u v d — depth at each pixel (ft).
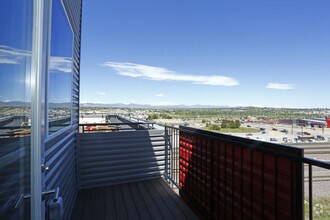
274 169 4.72
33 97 2.79
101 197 9.93
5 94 2.43
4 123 2.42
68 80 8.32
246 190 5.63
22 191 2.71
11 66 2.56
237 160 6.01
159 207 8.86
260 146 5.07
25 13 2.77
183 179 9.64
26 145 2.76
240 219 5.86
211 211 7.26
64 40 7.32
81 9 12.41
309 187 3.91
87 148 11.24
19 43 2.73
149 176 12.60
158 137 12.94
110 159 11.70
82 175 11.08
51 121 5.69
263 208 5.03
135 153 12.30
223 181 6.65
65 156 7.74
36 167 2.76
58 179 6.49
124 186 11.41
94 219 7.89
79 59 11.85
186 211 8.53
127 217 8.04
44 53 3.18
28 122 2.75
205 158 7.74
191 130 8.80
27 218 2.68
